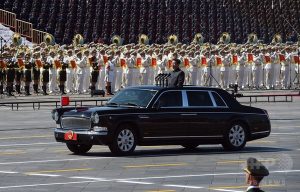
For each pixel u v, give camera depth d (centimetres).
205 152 6512
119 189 4834
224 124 6512
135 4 16912
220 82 13788
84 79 13025
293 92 13162
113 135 6150
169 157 6191
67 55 13088
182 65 13488
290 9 17650
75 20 16462
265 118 6694
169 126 6319
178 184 5006
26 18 16175
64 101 8019
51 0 16475
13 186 4947
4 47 13350
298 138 7531
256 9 17550
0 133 7931
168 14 17038
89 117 6128
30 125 8631
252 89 13988
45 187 4909
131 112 6219
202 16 17162
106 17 16638
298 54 14288
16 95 12481
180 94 6419
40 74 12681
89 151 6550
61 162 5928
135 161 5959
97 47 13512
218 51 13788
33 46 13762
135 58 13225
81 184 5009
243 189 4819
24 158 6166
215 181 5116
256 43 15662
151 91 6397
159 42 16688
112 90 13050
